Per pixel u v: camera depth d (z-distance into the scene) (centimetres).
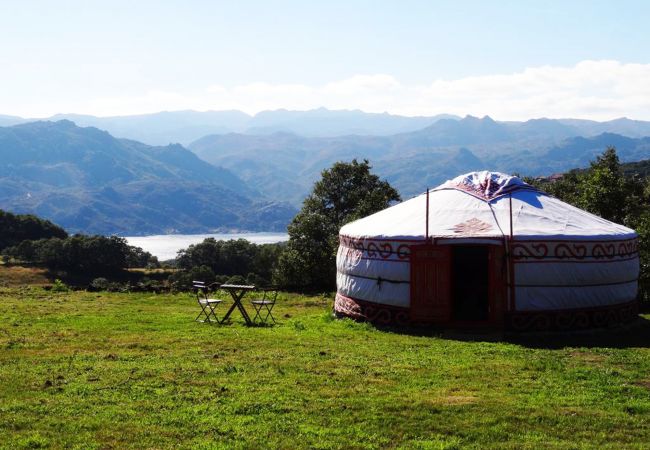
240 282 5325
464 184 1748
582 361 1157
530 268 1490
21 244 10138
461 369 1073
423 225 1600
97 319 1650
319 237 3544
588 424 804
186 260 10269
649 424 806
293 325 1568
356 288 1664
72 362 1103
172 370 1045
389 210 1839
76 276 9575
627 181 2673
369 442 740
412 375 1029
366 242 1628
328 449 718
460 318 1568
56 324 1553
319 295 2520
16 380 972
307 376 1012
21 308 1867
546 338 1424
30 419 796
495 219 1591
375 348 1259
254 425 788
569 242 1496
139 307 1986
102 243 10188
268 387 946
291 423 796
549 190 2916
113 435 750
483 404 876
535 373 1050
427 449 720
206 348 1244
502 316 1488
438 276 1512
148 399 884
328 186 4084
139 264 12075
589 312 1517
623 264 1580
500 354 1214
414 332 1496
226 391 925
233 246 10444
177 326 1543
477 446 732
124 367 1065
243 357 1154
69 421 793
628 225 2272
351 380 992
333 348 1252
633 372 1066
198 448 714
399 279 1552
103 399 880
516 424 802
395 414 834
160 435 752
